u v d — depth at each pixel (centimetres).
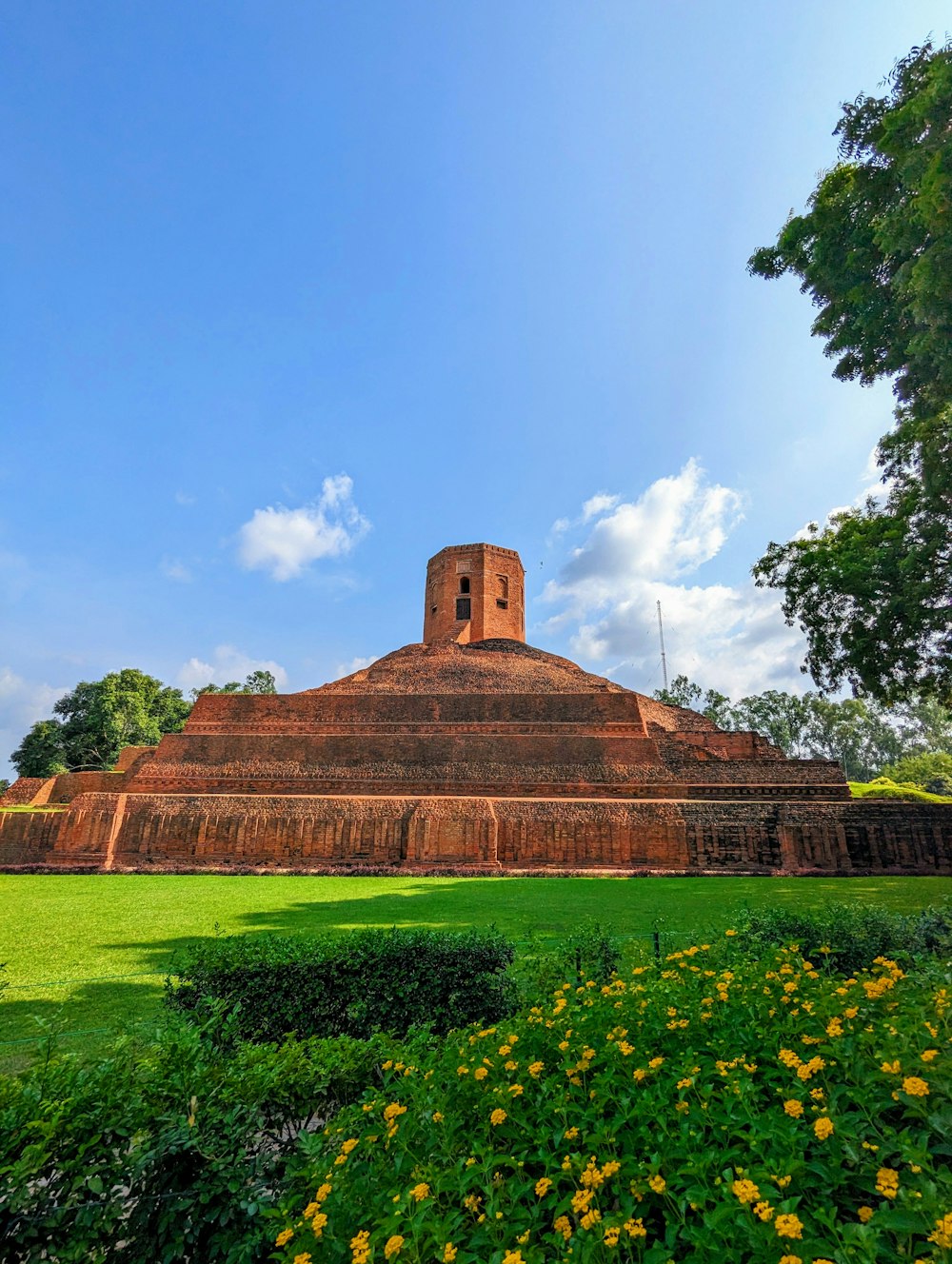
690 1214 315
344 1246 300
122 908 1797
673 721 4244
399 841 2759
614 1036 420
